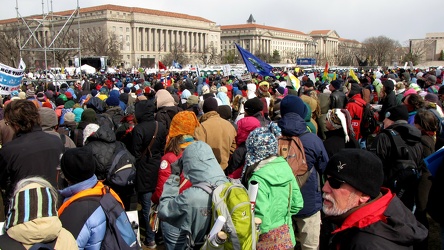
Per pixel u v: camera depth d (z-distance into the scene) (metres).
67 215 2.86
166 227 3.57
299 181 4.35
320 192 4.61
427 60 124.75
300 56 136.00
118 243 3.01
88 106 8.55
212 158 3.33
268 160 3.68
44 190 2.35
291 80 14.02
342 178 2.19
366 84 14.82
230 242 2.87
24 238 2.20
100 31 89.62
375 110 10.83
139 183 5.44
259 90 8.80
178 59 98.31
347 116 5.56
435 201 3.60
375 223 2.08
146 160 5.43
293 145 4.38
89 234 2.86
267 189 3.54
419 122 5.14
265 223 3.48
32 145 3.88
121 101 10.69
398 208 2.19
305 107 4.96
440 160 3.57
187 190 3.20
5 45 46.72
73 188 3.01
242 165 4.72
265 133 3.72
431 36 133.50
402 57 121.44
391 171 4.63
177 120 4.53
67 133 7.04
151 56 115.19
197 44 129.25
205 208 3.09
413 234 2.03
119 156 4.94
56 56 49.41
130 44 111.00
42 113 5.21
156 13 117.19
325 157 4.53
